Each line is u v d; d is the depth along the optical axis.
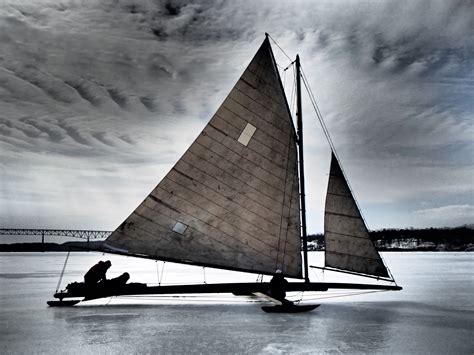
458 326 14.91
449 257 101.38
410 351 11.65
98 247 18.25
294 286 18.70
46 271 46.53
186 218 18.72
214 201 18.78
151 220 18.55
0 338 13.10
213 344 12.35
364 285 19.06
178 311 18.22
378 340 12.88
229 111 18.88
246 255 18.58
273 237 18.73
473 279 37.12
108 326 14.89
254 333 13.77
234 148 18.94
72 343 12.50
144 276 42.41
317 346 12.15
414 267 58.28
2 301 21.05
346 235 18.94
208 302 21.12
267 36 19.05
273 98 19.05
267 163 18.95
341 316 16.83
